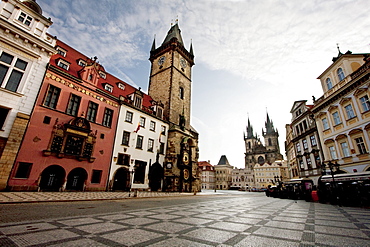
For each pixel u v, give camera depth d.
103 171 24.00
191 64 53.75
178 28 58.47
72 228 5.72
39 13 20.64
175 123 41.69
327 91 26.31
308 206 15.04
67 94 21.88
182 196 23.59
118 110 27.81
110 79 32.09
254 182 106.62
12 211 8.21
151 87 48.38
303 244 4.66
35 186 17.69
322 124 27.09
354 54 23.45
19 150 17.09
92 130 23.69
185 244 4.48
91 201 14.19
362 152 20.45
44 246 4.04
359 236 5.50
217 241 4.80
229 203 16.67
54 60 22.84
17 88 17.70
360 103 20.75
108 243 4.41
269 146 127.25
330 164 18.45
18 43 18.05
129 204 13.15
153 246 4.27
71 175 21.23
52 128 19.77
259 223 7.40
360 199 15.01
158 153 33.03
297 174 36.38
